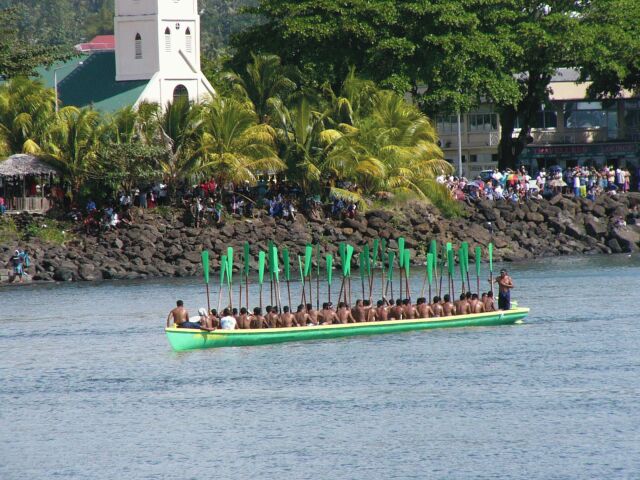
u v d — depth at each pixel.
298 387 139.12
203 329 157.62
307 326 162.62
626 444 115.69
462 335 167.75
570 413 126.06
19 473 112.31
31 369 151.50
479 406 129.62
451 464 111.75
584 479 107.25
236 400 134.12
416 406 130.25
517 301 198.75
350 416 127.06
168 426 125.12
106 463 114.25
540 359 151.12
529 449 115.12
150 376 145.88
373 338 166.38
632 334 166.88
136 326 179.75
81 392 139.38
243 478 109.44
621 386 136.38
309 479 108.88
